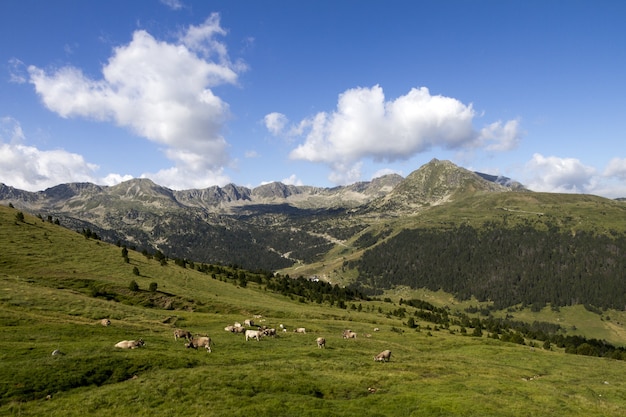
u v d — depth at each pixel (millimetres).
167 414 28047
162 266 155000
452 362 62188
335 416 30625
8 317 55312
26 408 27797
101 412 27859
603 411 38531
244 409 29578
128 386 32625
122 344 46031
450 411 33406
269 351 54656
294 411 30641
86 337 51656
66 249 131250
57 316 63875
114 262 132500
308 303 176750
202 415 28125
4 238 122562
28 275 96750
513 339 137500
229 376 37031
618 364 81312
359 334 95688
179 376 35625
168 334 60562
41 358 37250
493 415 33125
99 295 94688
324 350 59094
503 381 47531
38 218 179250
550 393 43344
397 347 76125
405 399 36219
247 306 116875
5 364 34750
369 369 47875
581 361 81438
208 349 49969
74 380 33156
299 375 40656
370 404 34719
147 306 99062
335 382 39750
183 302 108625
